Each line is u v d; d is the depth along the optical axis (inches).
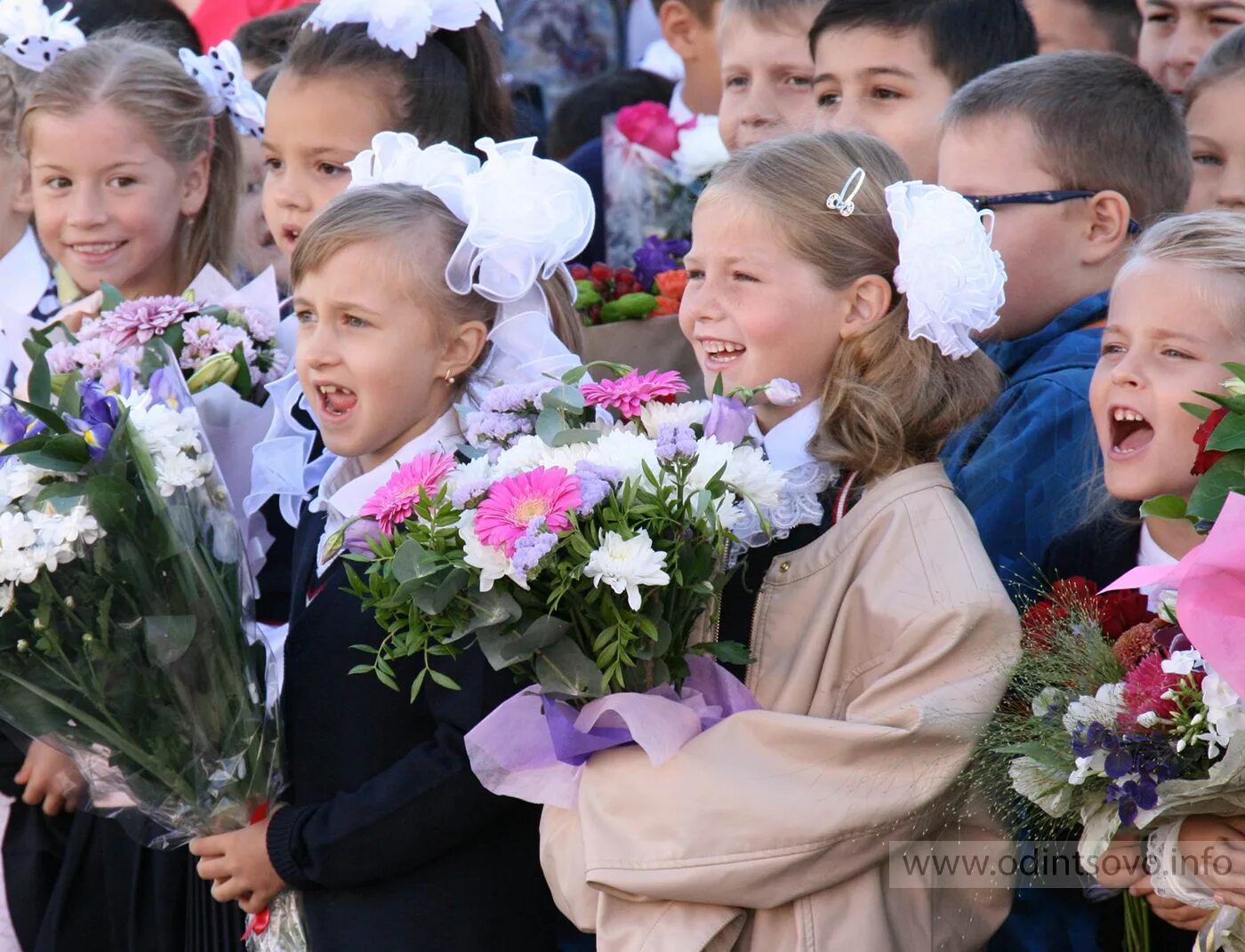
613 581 229.3
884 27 402.3
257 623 317.1
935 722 239.8
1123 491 265.4
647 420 254.1
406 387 289.4
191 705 273.6
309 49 398.0
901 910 251.0
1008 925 284.0
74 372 287.3
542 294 301.1
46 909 340.5
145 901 326.0
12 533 258.5
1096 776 230.8
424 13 393.7
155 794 278.1
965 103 362.9
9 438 274.4
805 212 274.4
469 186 292.2
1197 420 255.0
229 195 414.3
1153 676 227.3
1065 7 476.4
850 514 268.4
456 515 239.3
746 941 251.4
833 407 272.5
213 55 430.3
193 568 271.4
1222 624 212.7
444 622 240.4
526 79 648.4
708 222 282.4
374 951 270.8
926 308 267.3
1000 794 243.3
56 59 404.8
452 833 268.4
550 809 262.8
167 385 292.5
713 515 237.3
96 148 389.1
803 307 274.4
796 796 241.1
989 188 353.1
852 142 285.0
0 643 265.6
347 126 390.3
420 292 287.7
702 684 260.7
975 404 277.9
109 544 263.9
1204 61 405.4
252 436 341.1
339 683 281.4
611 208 499.2
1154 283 260.8
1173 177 359.3
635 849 244.2
